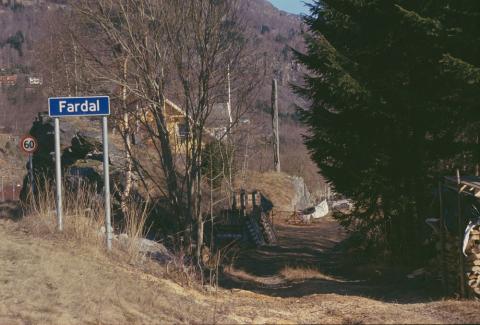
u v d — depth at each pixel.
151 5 17.53
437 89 17.20
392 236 18.42
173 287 9.95
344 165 18.22
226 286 14.16
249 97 18.67
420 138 17.55
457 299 10.24
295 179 48.22
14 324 6.79
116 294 8.22
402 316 8.05
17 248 9.83
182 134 20.45
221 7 17.45
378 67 17.72
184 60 17.64
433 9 16.20
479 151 17.20
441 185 11.27
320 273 18.12
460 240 10.19
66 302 7.61
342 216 19.28
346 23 18.08
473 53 15.34
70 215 12.47
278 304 9.88
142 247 12.84
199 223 18.20
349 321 8.05
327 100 18.56
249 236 28.17
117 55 18.19
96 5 18.12
